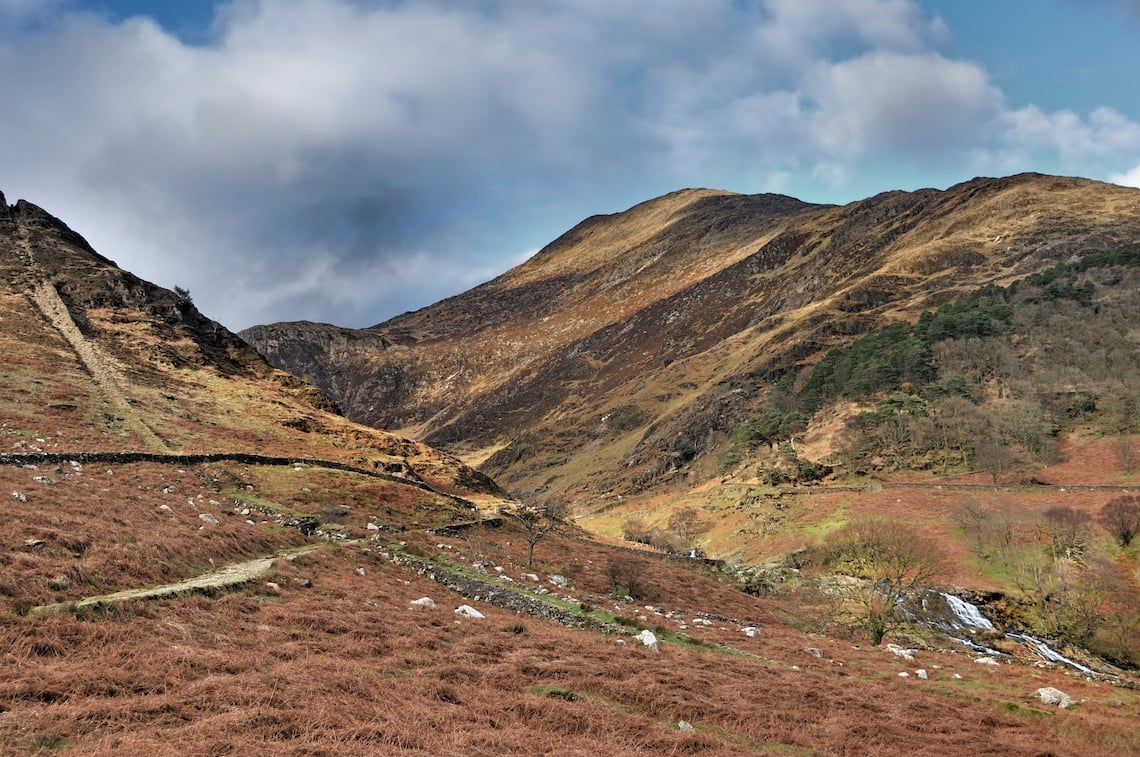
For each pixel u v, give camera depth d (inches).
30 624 632.4
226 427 2888.8
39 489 1242.0
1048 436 4611.2
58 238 4475.9
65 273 4074.8
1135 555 3016.7
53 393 2517.2
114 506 1267.2
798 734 773.3
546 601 1469.0
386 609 1034.1
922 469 4722.0
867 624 2052.2
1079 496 3708.2
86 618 690.8
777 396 7303.2
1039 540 3216.0
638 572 2315.5
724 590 2506.2
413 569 1499.8
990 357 5772.6
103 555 909.2
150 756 440.5
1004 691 1236.5
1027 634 2677.2
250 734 504.7
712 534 4569.4
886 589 2640.3
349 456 3038.9
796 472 5118.1
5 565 770.8
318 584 1107.3
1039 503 3715.6
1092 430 4618.6
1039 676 1480.1
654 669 936.9
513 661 863.7
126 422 2471.7
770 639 1612.9
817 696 959.6
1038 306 6422.2
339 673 681.0
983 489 4084.6
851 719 869.8
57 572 794.8
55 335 3267.7
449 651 872.9
